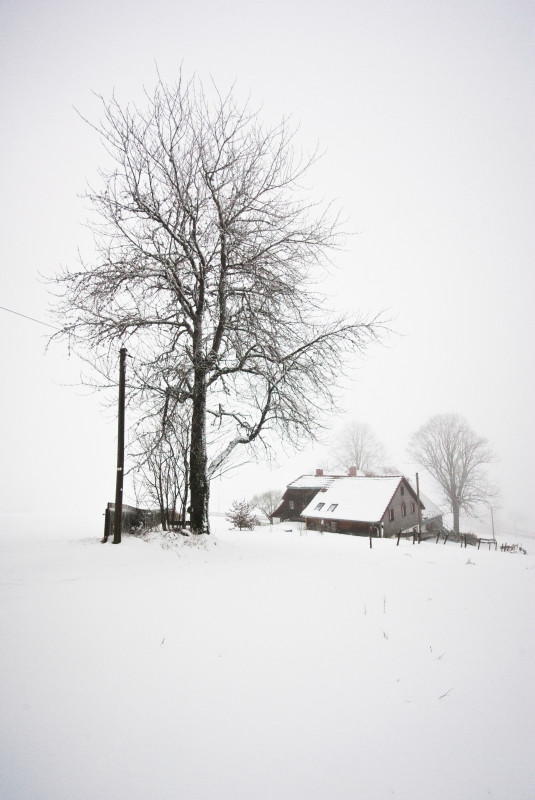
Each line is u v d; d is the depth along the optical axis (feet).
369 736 8.58
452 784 7.33
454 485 145.89
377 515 96.68
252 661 11.78
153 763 7.54
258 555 31.09
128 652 12.07
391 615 16.44
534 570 30.14
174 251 36.83
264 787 7.06
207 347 37.45
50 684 10.14
